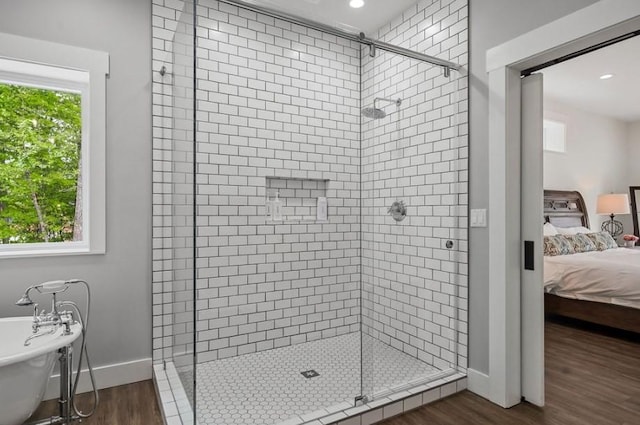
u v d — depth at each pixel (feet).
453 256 8.01
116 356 7.87
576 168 18.03
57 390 7.33
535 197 7.04
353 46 9.05
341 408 6.57
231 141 8.78
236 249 8.88
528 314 7.15
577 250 14.61
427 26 8.74
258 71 9.07
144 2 8.11
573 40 5.90
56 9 7.28
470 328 7.74
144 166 8.11
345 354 9.11
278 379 7.80
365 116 8.79
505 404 7.00
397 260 8.23
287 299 9.49
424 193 8.18
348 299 9.15
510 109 7.05
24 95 8.38
